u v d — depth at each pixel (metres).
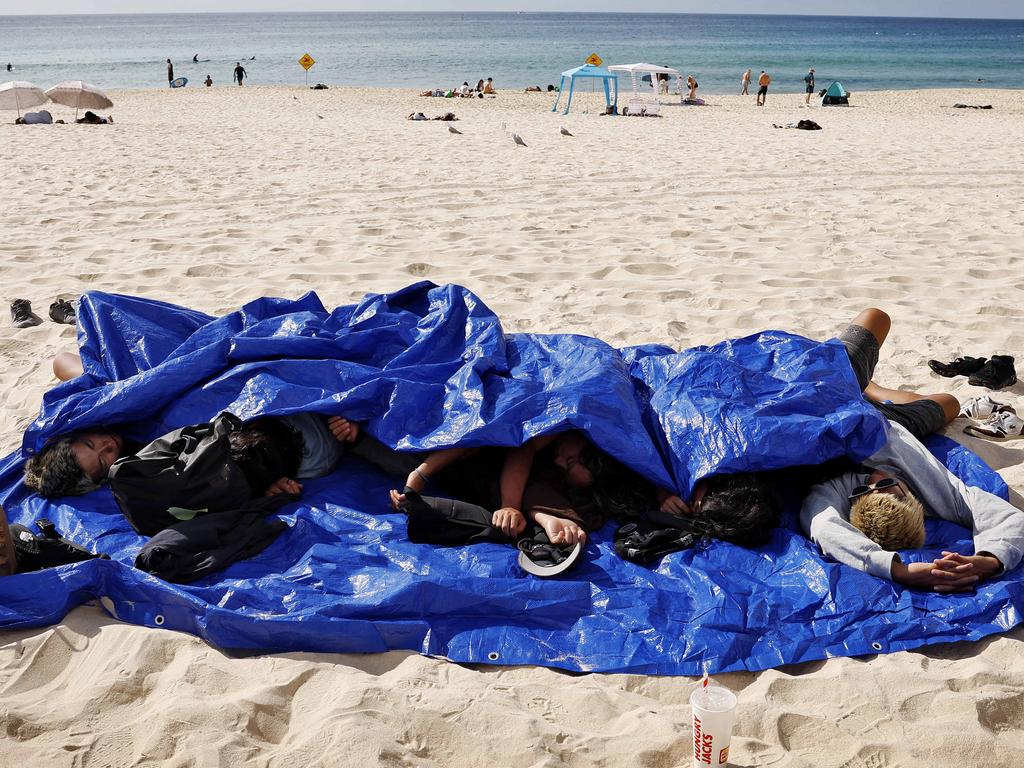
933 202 11.31
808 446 4.16
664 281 8.11
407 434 4.42
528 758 2.88
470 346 4.93
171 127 21.33
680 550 3.96
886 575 3.74
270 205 11.33
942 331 6.82
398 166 14.48
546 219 10.52
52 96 24.42
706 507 4.05
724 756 2.79
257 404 4.38
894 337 6.71
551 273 8.32
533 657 3.41
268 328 5.02
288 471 4.38
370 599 3.60
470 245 9.30
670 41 116.38
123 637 3.45
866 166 14.46
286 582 3.72
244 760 2.87
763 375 4.62
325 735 2.95
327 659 3.39
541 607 3.61
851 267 8.36
